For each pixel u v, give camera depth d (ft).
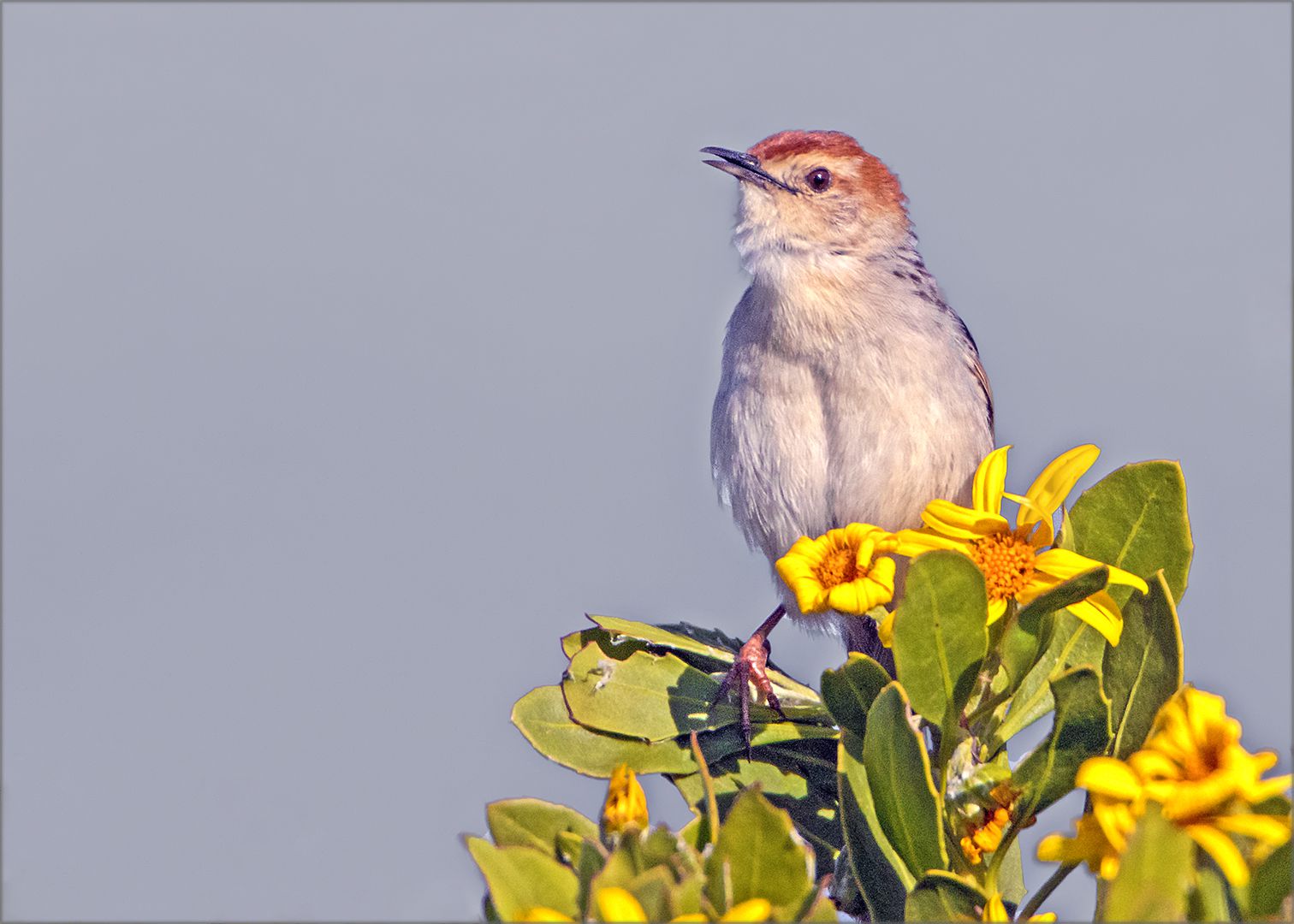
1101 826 16.24
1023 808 19.33
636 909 14.82
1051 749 19.06
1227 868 15.02
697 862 15.83
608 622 26.78
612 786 18.48
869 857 19.08
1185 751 16.07
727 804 25.18
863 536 20.89
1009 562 20.25
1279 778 15.38
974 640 19.65
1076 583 18.85
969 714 21.59
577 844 18.66
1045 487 20.70
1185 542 22.38
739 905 15.34
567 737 25.41
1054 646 23.21
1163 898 14.48
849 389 36.45
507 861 16.43
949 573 19.33
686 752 25.54
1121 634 20.52
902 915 18.89
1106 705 18.58
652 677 26.45
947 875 17.53
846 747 20.34
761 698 26.35
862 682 20.04
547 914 15.35
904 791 18.71
